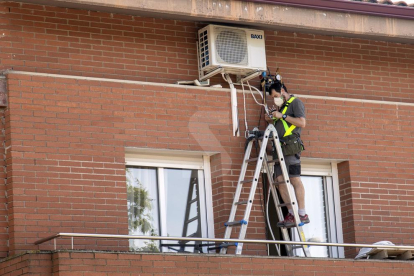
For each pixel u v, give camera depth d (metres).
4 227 26.41
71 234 24.53
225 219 29.83
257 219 30.38
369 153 32.78
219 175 30.23
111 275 24.75
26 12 28.47
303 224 29.45
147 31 30.42
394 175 33.03
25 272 24.23
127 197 29.19
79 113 28.03
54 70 28.52
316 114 32.12
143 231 29.16
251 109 31.22
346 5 31.17
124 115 28.77
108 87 28.70
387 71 34.59
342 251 32.28
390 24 32.50
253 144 30.78
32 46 28.33
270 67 32.22
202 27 31.48
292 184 30.14
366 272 29.02
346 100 32.81
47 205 26.80
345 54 33.84
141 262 25.30
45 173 27.02
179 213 29.94
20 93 27.27
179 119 29.70
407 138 33.66
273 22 30.48
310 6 30.80
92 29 29.44
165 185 30.00
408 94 34.81
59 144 27.47
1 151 26.98
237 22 30.48
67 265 24.19
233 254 26.94
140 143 28.84
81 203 27.33
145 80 29.98
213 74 30.62
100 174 27.88
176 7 28.97
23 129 27.05
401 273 29.67
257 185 30.69
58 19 28.94
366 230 32.00
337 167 32.91
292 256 27.97
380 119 33.31
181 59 30.84
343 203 32.47
